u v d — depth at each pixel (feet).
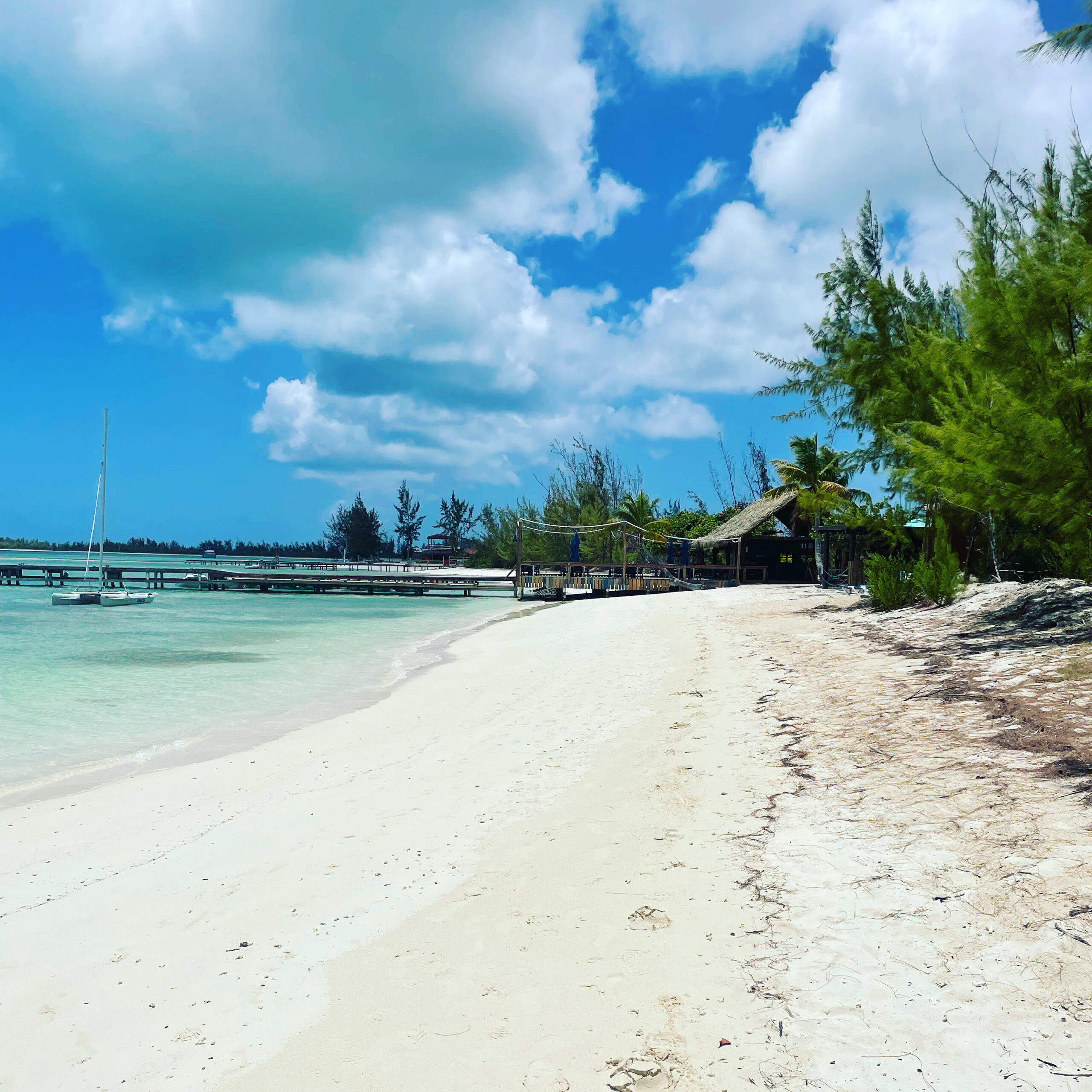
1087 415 30.86
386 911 15.66
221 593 188.96
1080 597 36.88
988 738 20.81
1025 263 32.45
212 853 20.63
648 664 44.86
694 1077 9.70
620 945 13.20
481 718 35.96
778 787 20.15
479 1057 10.59
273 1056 11.04
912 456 39.24
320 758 31.37
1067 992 10.23
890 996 10.81
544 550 202.69
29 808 26.40
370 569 345.51
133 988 13.57
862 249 64.03
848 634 44.09
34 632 93.40
